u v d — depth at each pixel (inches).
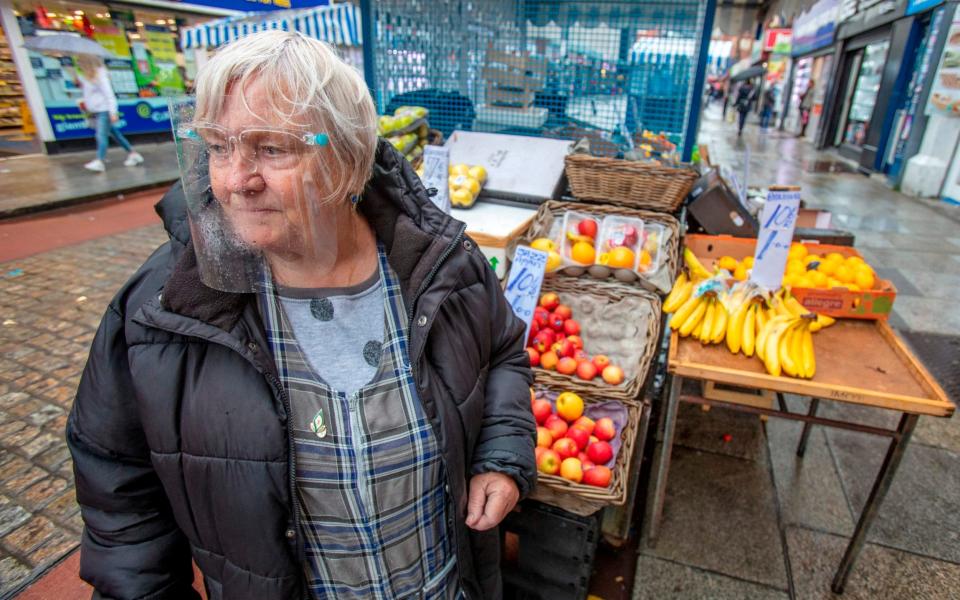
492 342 48.7
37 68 408.5
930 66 327.9
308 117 30.9
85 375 36.0
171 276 33.5
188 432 34.8
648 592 85.6
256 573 37.6
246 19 254.4
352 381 37.7
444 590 44.9
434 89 145.1
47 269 208.5
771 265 88.0
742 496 104.6
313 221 33.5
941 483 108.0
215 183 32.0
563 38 130.5
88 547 38.0
